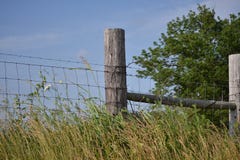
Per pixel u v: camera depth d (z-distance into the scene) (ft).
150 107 19.02
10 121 17.74
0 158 16.62
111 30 19.33
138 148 16.62
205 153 17.11
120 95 18.98
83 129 17.76
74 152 16.52
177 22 73.82
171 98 20.97
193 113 19.58
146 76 67.05
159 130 17.56
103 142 16.92
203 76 64.75
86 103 18.39
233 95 24.30
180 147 17.63
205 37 71.15
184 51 70.08
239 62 24.39
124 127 17.79
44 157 16.30
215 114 49.16
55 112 17.88
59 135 17.19
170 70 65.77
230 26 70.49
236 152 17.70
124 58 19.39
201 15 72.90
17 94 18.10
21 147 16.78
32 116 17.69
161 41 72.23
